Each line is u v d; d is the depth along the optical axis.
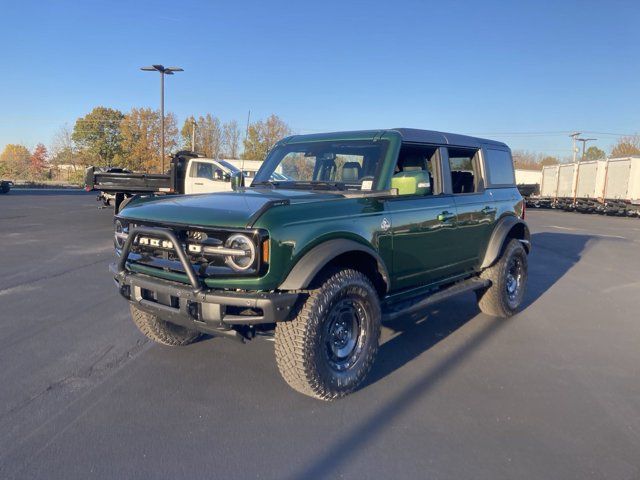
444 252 5.14
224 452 3.14
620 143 66.44
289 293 3.49
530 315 6.47
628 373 4.55
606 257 11.80
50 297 6.83
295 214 3.58
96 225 16.17
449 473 2.95
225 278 3.43
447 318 6.25
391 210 4.41
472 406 3.83
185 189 17.02
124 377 4.25
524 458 3.12
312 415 3.64
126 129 53.12
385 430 3.44
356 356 4.02
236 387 4.09
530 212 34.12
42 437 3.28
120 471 2.92
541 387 4.21
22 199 30.45
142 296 3.88
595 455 3.16
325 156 4.91
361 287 3.92
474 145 5.79
